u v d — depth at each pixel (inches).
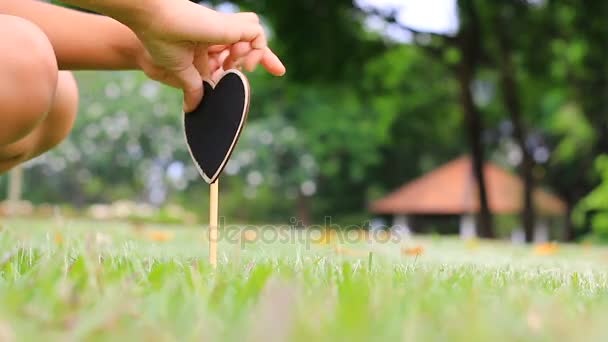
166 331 30.3
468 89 544.1
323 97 947.3
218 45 73.1
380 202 1022.4
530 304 42.3
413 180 1122.7
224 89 69.8
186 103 72.9
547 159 928.3
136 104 1131.3
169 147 1173.1
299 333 28.0
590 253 205.8
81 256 64.2
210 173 70.6
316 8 461.4
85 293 41.3
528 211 581.3
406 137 922.7
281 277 49.3
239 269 67.4
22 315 32.2
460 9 518.3
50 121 75.1
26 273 54.0
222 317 35.0
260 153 1026.7
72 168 1193.4
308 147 1016.2
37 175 1181.7
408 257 124.6
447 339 29.8
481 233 557.9
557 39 524.1
